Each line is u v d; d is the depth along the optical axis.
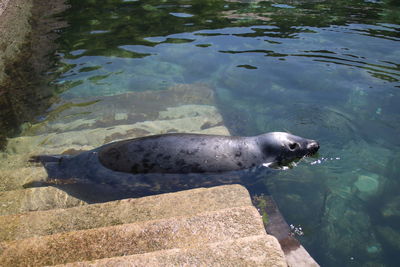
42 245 3.10
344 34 8.99
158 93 6.98
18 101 6.72
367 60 7.66
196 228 3.22
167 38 9.11
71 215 3.67
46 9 11.44
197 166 4.64
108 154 4.82
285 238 3.58
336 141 5.40
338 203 4.18
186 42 8.86
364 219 3.92
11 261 2.96
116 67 7.83
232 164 4.74
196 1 12.03
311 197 4.30
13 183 4.59
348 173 4.73
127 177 4.59
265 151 4.94
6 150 5.40
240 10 11.07
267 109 6.29
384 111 6.01
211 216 3.33
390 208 4.06
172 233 3.18
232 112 6.28
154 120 6.14
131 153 4.71
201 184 4.56
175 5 11.66
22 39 8.96
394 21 9.83
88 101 6.73
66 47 8.70
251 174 4.73
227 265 2.68
